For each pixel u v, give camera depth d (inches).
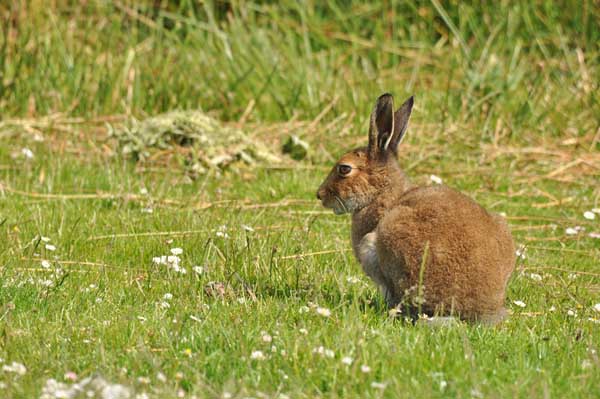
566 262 545.3
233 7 986.1
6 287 425.4
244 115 840.3
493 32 939.3
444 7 1028.5
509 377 331.6
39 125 807.1
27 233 537.6
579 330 383.9
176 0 1048.8
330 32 1032.8
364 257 418.6
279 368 332.8
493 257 392.8
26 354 346.3
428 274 391.5
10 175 690.2
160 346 358.3
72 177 680.4
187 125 748.0
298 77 896.3
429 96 876.6
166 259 474.6
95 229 552.4
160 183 679.7
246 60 912.9
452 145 778.2
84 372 328.8
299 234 546.6
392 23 1036.5
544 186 712.4
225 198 652.7
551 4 974.4
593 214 612.4
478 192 690.2
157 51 932.6
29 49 888.3
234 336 357.7
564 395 319.6
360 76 933.2
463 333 361.7
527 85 888.9
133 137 743.7
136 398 302.0
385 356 338.3
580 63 900.0
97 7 990.4
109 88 867.4
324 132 798.5
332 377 321.7
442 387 315.3
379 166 435.2
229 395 302.0
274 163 741.9
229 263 479.8
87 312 399.5
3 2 918.4
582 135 815.7
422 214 398.6
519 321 410.9
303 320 378.6
